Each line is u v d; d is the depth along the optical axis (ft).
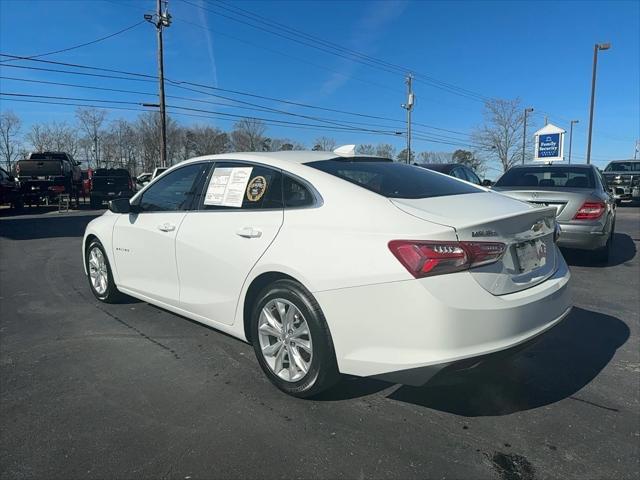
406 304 8.87
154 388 11.39
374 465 8.52
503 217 9.64
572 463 8.59
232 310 12.00
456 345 8.76
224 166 13.10
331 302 9.71
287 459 8.70
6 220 53.88
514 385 11.44
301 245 10.32
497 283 9.34
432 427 9.70
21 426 9.82
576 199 22.66
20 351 13.64
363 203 10.09
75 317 16.51
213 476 8.26
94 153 206.80
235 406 10.54
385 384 11.49
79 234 39.50
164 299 14.26
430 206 10.09
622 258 26.68
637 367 12.41
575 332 14.88
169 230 13.78
